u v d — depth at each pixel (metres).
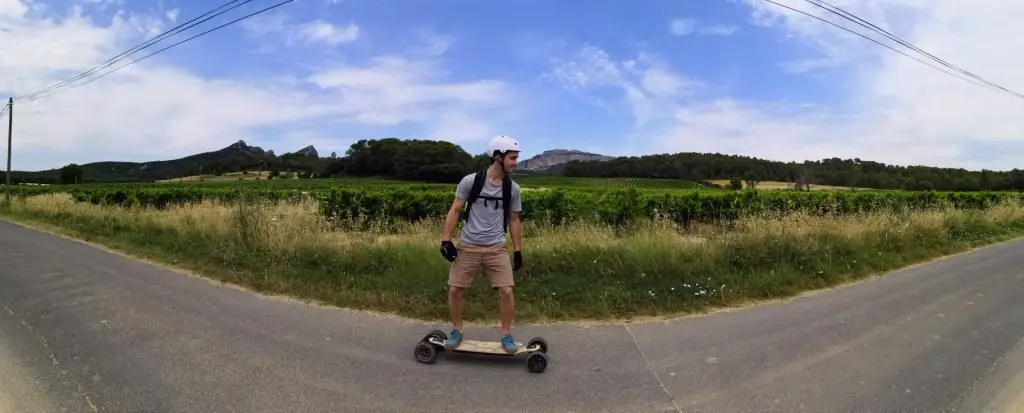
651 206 15.52
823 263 8.60
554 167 129.88
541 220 12.93
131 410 3.39
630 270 7.29
